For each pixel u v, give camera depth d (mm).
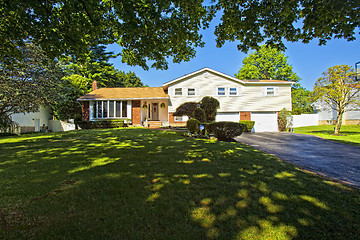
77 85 23297
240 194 3256
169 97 18359
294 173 4453
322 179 4137
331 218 2592
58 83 17031
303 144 9516
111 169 4562
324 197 3203
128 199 3047
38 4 4367
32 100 14992
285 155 6855
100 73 30469
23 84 14414
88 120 18172
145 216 2572
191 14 5156
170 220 2488
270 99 18938
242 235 2219
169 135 10562
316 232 2299
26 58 14047
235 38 5531
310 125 25328
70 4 4105
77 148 7043
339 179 4301
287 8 4285
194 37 5719
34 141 8828
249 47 5305
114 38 5789
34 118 21312
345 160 6160
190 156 5852
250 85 18859
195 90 18547
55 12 4637
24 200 3004
